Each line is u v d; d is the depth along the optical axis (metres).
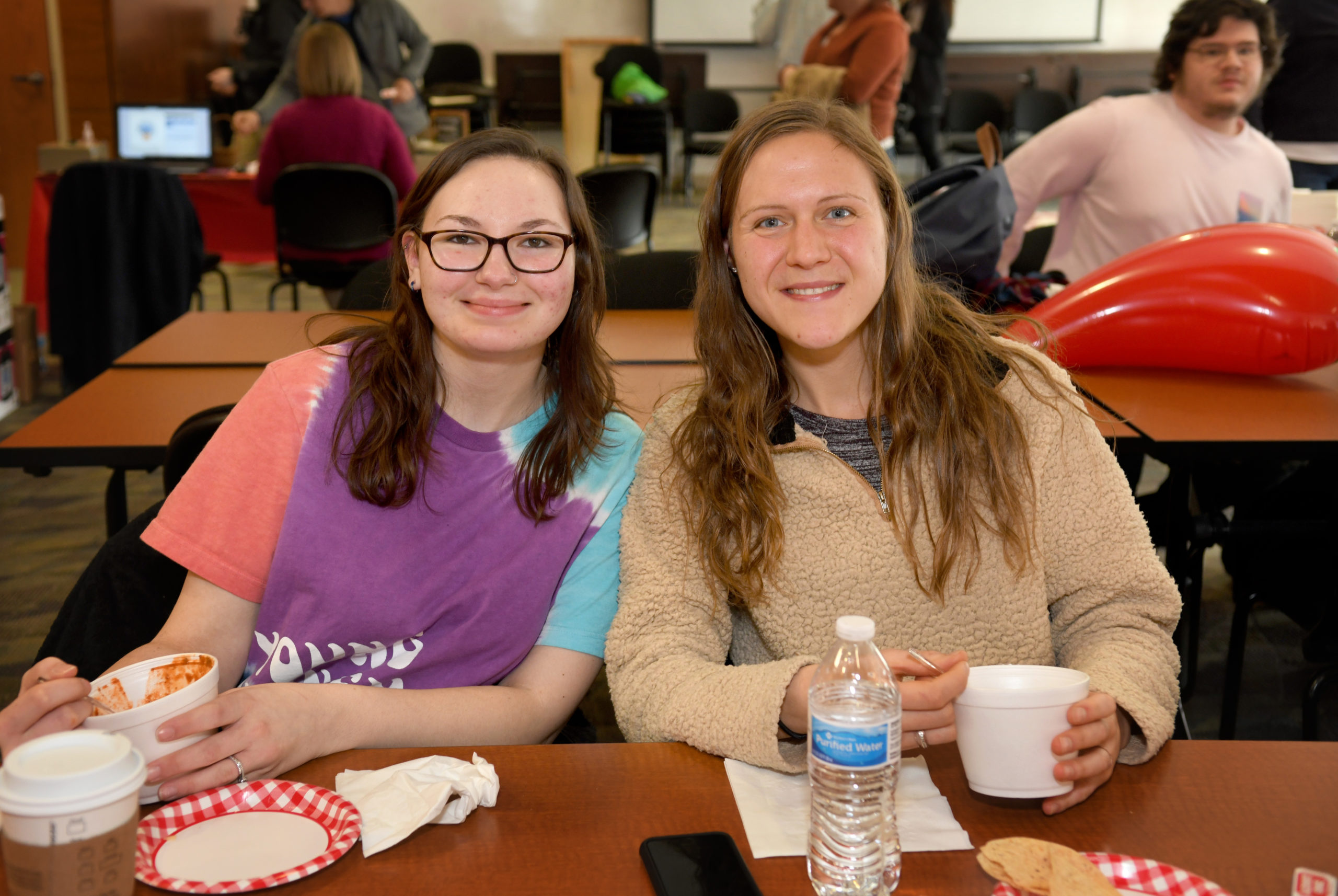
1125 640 1.16
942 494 1.21
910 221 1.24
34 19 7.35
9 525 3.60
